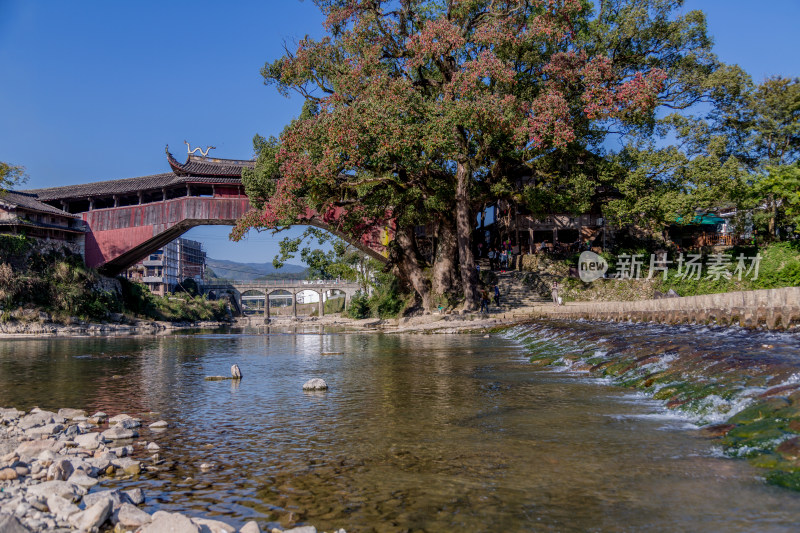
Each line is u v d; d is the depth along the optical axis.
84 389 10.64
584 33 28.59
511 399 8.49
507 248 40.47
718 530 3.59
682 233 39.31
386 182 30.14
